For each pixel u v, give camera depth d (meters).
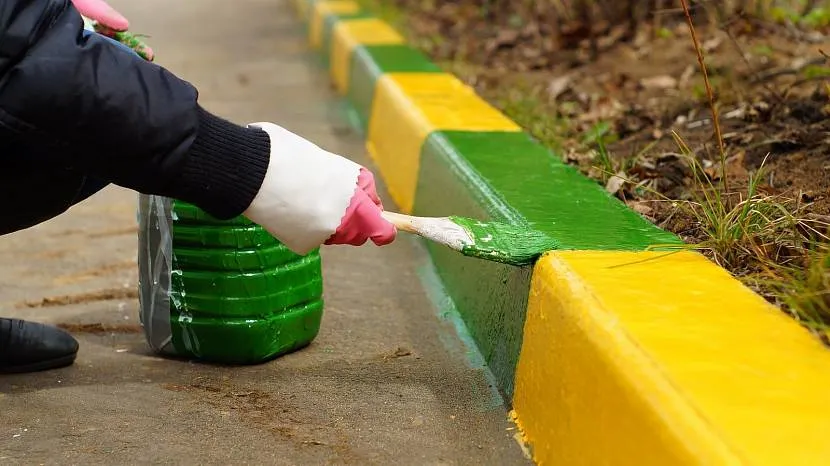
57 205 3.02
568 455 2.53
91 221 5.12
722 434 1.95
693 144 4.46
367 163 5.92
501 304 3.27
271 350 3.42
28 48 2.43
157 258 3.40
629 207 3.61
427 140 4.73
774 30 6.34
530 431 2.81
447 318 3.83
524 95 5.98
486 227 3.04
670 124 4.88
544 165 4.07
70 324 3.87
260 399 3.14
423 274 4.34
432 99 5.43
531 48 7.41
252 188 2.61
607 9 7.23
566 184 3.78
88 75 2.45
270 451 2.79
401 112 5.36
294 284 3.43
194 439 2.87
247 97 7.62
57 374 3.39
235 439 2.87
